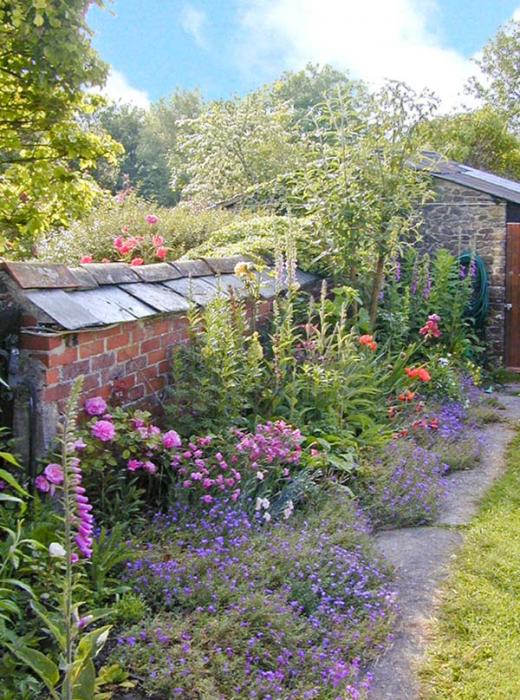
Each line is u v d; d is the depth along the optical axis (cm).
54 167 675
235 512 347
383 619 303
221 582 292
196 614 272
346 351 535
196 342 420
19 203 709
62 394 318
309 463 421
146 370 392
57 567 257
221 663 248
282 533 347
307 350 530
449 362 760
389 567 347
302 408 487
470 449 554
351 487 439
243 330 450
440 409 630
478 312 930
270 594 296
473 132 1938
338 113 717
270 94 1792
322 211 702
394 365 634
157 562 299
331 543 349
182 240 776
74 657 221
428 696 259
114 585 284
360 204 682
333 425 481
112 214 784
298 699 241
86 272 372
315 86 3200
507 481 504
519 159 2009
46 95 630
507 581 346
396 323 744
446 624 307
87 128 816
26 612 253
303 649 271
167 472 368
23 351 310
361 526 379
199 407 395
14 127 667
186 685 238
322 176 709
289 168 1365
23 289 312
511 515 436
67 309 324
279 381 473
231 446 381
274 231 601
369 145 698
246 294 517
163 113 3459
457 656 284
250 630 271
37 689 224
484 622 309
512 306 941
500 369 917
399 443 508
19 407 309
